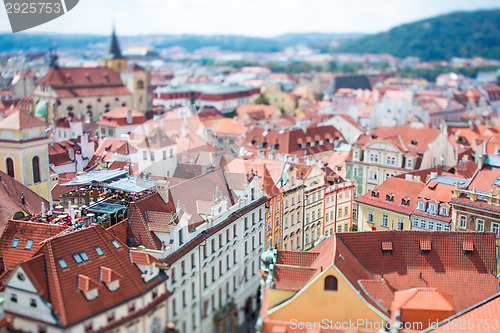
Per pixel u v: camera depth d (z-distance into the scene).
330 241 59.75
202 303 64.06
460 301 57.94
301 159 114.00
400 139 119.62
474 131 154.25
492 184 79.88
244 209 75.75
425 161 115.81
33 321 48.72
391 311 51.59
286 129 146.62
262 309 53.75
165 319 56.53
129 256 54.91
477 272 60.12
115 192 66.94
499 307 50.25
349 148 128.75
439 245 61.41
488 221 76.69
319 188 96.50
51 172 95.75
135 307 52.72
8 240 56.09
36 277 48.88
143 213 60.38
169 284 57.16
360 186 122.00
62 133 129.12
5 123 77.56
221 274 69.12
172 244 58.00
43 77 193.00
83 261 51.66
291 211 89.75
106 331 49.75
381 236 61.47
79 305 48.78
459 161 115.44
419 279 59.44
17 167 77.56
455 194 81.31
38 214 64.25
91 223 58.47
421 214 84.56
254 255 79.06
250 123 186.38
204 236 64.00
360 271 57.09
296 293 51.84
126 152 84.88
